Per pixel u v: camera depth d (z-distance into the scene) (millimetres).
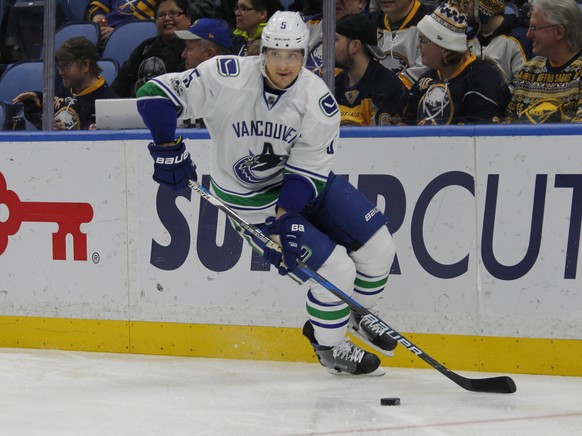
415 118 12719
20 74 15680
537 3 11734
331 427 9031
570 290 11258
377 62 12844
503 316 11516
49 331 13453
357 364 11195
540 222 11352
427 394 10453
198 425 9156
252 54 13812
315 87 10391
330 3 12562
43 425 9219
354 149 12070
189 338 12789
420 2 13172
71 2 17000
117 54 16016
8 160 13508
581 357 11234
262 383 11125
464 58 12312
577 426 9016
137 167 12875
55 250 13367
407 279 11891
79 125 14328
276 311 12367
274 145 10477
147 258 12922
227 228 12523
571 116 11781
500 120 12297
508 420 9258
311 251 10812
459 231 11664
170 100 10414
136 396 10500
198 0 15023
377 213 11258
